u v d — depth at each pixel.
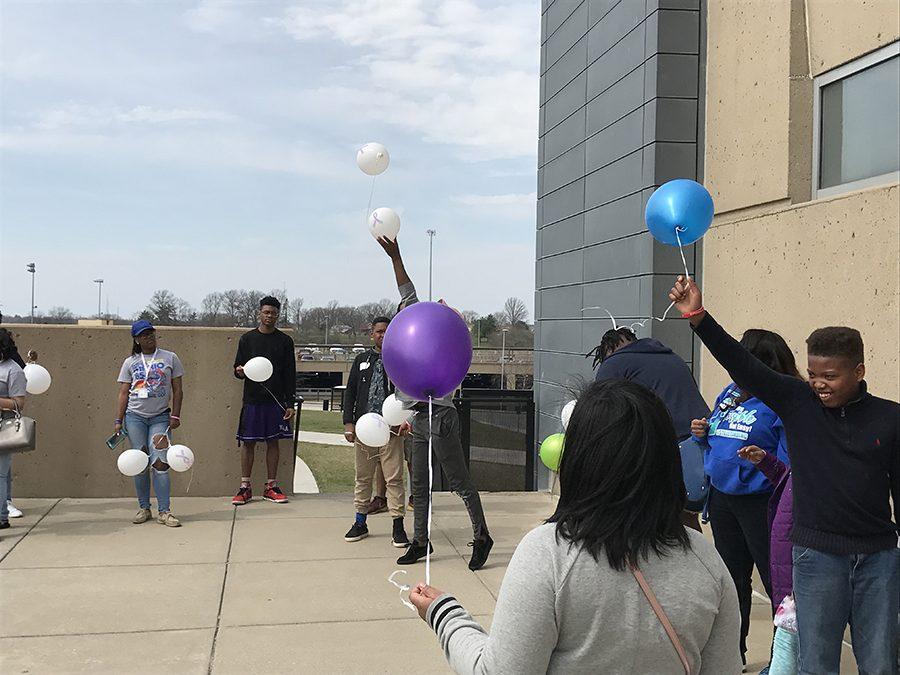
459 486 5.93
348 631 4.77
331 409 32.34
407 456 7.86
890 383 4.31
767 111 5.59
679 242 4.24
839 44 5.01
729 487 3.93
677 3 6.76
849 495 3.04
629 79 7.29
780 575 3.60
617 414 1.69
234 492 8.47
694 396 4.32
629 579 1.62
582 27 8.52
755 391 3.17
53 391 8.17
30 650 4.44
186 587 5.51
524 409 9.79
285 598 5.31
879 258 4.41
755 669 4.25
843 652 4.45
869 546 3.04
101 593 5.37
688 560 1.68
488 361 29.97
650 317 6.75
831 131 5.19
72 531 6.93
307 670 4.23
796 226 5.16
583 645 1.61
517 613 1.62
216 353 8.40
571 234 8.77
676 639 1.62
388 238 6.22
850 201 4.66
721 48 6.19
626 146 7.34
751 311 5.66
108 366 8.23
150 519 7.33
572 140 8.80
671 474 1.69
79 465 8.23
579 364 8.38
